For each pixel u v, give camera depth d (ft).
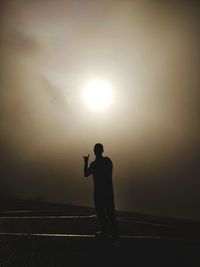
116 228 21.59
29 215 31.83
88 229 26.11
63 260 18.42
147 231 26.02
